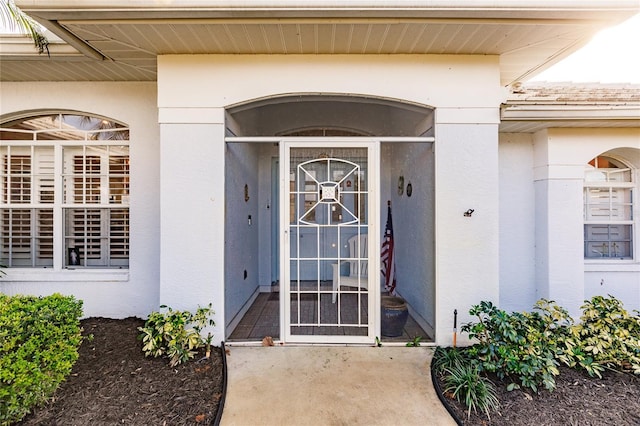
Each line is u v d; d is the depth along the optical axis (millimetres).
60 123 4738
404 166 5082
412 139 3719
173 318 3338
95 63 3930
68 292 4543
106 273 4543
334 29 3102
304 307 3926
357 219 3842
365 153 3822
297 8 2791
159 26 3023
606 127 4609
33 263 4695
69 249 4734
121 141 4648
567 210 4676
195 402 2709
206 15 2861
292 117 5773
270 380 3033
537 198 4910
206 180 3643
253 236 5559
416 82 3631
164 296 3623
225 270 3748
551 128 4645
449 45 3412
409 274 4844
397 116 5238
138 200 4535
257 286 5941
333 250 3896
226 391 2865
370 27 3070
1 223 4723
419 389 2912
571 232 4680
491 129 3650
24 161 4707
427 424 2514
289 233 3834
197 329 3422
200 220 3637
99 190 4711
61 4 2711
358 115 5773
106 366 3172
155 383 2930
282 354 3508
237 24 3006
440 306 3643
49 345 2557
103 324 4246
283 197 3826
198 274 3633
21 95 4500
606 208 5199
